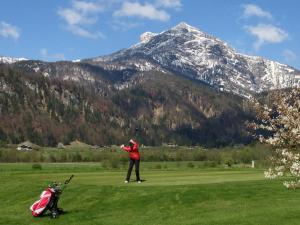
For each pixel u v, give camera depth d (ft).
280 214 63.72
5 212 81.25
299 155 58.29
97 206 78.33
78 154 370.94
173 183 91.71
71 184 93.56
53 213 74.33
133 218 69.41
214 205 72.13
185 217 67.21
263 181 89.45
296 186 68.03
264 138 60.03
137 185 88.74
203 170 158.61
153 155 335.88
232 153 281.33
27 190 94.68
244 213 65.92
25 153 390.21
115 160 220.23
